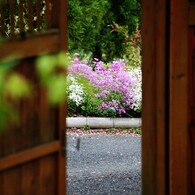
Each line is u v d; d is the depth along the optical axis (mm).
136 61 11305
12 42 3545
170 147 4559
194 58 4582
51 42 3836
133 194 6668
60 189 3992
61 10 3912
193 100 4602
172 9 4500
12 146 3670
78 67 9977
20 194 3768
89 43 12766
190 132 4613
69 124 9633
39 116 3824
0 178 3629
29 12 6555
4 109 2805
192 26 4559
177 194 4586
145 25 4672
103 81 10039
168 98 4594
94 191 6770
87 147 8719
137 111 9984
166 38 4586
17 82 2535
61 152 3973
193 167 4625
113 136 9328
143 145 4766
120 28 12992
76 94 9953
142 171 4797
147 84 4680
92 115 9953
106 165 7848
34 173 3850
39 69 2713
